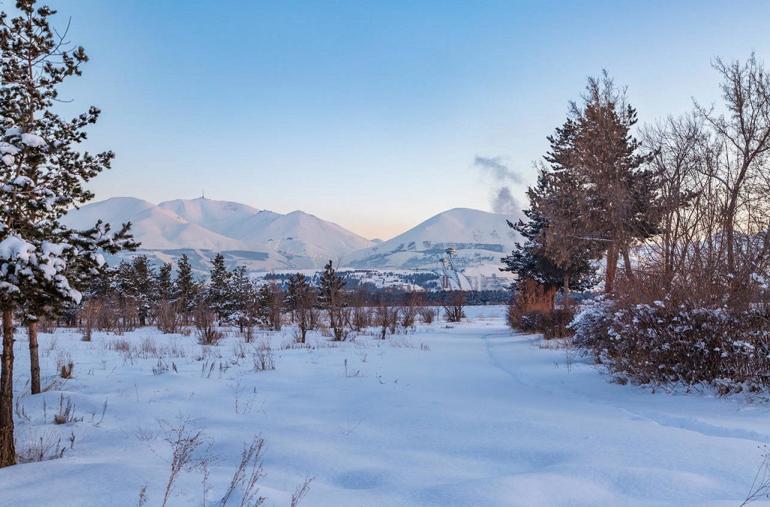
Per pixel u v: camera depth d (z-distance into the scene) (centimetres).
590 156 2702
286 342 2030
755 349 873
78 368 1221
